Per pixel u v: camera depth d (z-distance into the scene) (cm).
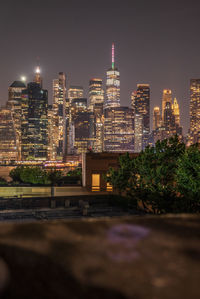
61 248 197
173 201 1934
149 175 2194
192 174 1711
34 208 3316
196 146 1809
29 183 5216
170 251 195
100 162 4256
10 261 178
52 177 5181
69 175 5884
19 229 237
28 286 154
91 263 178
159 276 163
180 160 1784
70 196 3512
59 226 246
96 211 3186
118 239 216
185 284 155
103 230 239
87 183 4238
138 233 230
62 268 170
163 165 2147
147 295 146
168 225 255
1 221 2775
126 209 3216
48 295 146
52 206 3334
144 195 2269
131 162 2534
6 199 3319
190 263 177
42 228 242
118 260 181
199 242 212
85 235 225
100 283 156
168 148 2189
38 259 181
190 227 248
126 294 149
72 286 155
